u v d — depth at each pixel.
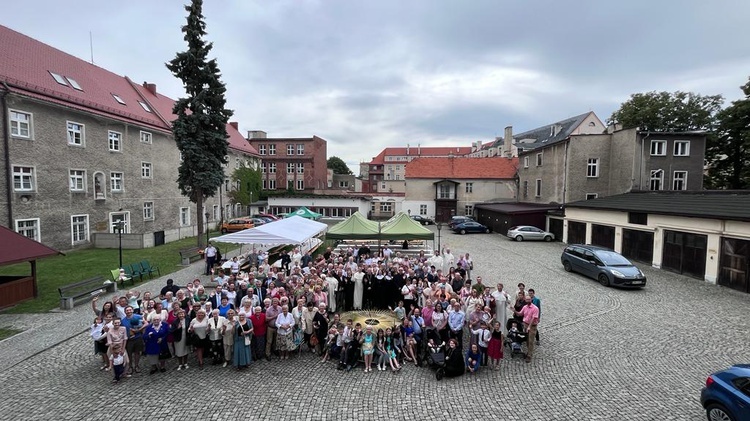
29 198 22.16
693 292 16.56
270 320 10.27
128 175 29.92
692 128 39.38
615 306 14.59
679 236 20.25
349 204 51.75
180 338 9.37
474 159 54.41
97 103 27.38
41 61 25.59
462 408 7.88
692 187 31.39
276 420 7.41
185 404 7.93
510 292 16.73
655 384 8.76
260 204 51.91
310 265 16.17
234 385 8.80
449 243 32.19
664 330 12.06
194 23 24.89
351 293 13.91
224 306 10.42
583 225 29.39
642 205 24.02
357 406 7.95
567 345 11.03
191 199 26.06
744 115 32.50
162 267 20.84
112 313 9.58
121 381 8.91
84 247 25.98
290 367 9.83
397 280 13.73
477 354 9.63
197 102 24.94
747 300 15.33
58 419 7.32
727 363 9.76
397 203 56.62
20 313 13.32
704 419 7.33
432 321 10.66
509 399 8.22
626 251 24.50
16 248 14.25
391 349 9.83
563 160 35.41
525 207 39.06
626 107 42.94
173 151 35.75
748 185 35.00
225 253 25.45
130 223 30.14
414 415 7.63
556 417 7.51
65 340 11.09
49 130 23.38
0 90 20.42
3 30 24.23
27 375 9.08
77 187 25.64
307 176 64.19
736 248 16.97
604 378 9.08
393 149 98.88
